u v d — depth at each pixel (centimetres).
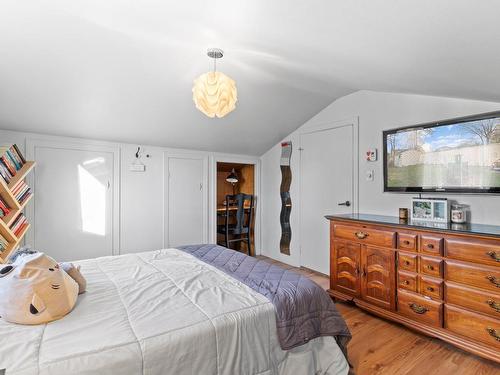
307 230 395
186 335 118
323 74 238
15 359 96
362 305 256
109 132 335
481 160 231
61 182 324
